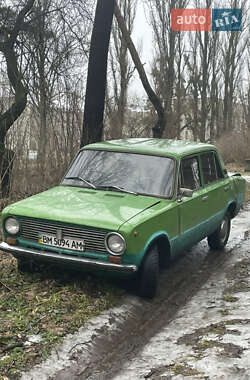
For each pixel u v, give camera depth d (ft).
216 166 25.12
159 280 21.29
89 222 16.35
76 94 33.32
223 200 24.88
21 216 17.46
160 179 19.60
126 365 13.35
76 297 17.19
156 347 14.44
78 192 19.33
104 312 16.40
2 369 12.46
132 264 16.24
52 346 13.84
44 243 17.12
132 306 17.31
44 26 38.78
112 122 40.68
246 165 77.00
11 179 28.81
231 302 18.34
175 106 93.25
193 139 111.34
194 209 20.86
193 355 13.58
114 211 17.12
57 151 31.30
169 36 92.68
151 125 52.75
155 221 17.34
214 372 12.43
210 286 20.63
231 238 29.71
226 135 98.99
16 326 14.74
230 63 118.83
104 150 21.30
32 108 33.14
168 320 16.79
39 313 15.76
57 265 17.35
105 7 33.65
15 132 29.50
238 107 119.75
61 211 17.22
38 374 12.46
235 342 14.19
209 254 26.07
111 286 18.44
